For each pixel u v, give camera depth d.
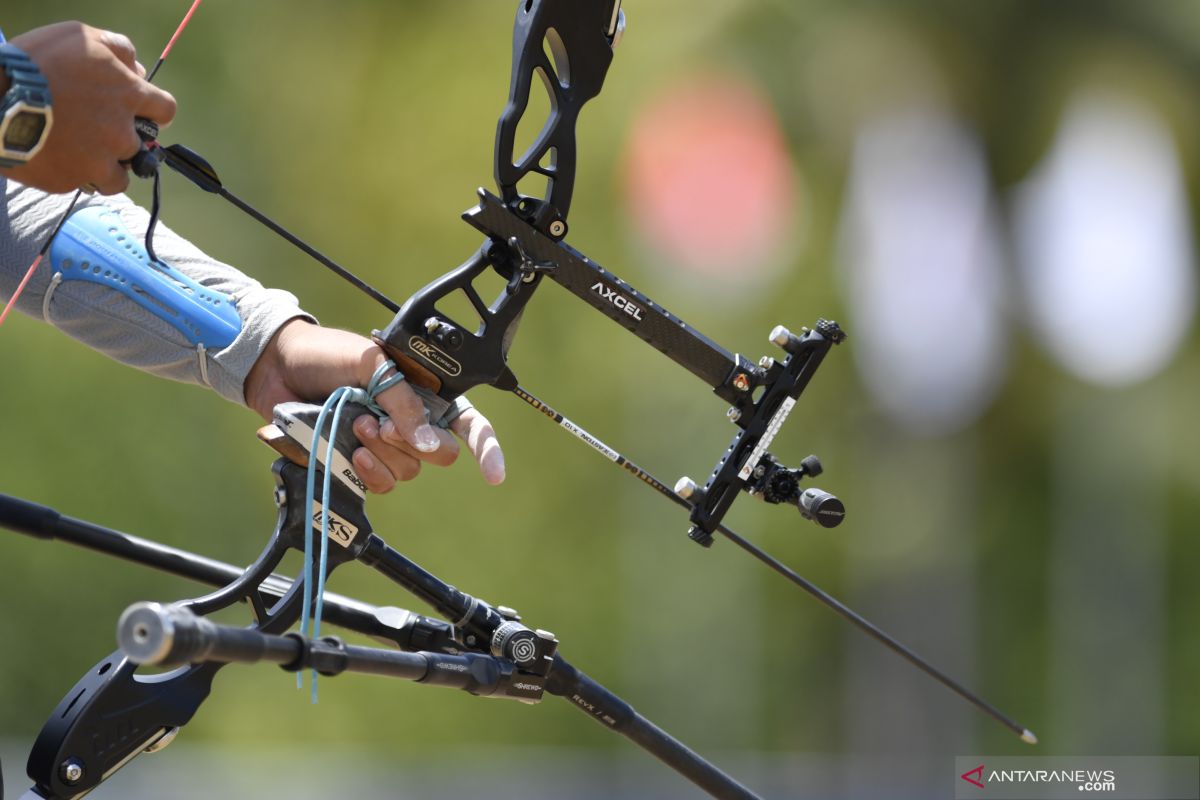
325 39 53.75
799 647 53.81
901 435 54.22
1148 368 54.31
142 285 9.25
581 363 50.72
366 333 52.22
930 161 54.66
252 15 53.19
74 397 48.56
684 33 50.06
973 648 56.06
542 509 50.75
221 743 46.97
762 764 50.62
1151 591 56.94
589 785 35.75
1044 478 57.25
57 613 48.56
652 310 9.27
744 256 50.19
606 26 9.22
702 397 50.22
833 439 53.81
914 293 53.72
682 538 51.22
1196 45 55.41
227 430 49.91
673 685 51.59
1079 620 57.03
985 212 55.16
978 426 55.81
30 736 48.25
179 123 51.41
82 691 8.19
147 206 40.59
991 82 55.22
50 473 48.41
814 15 51.88
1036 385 56.28
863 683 54.06
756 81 51.44
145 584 49.09
